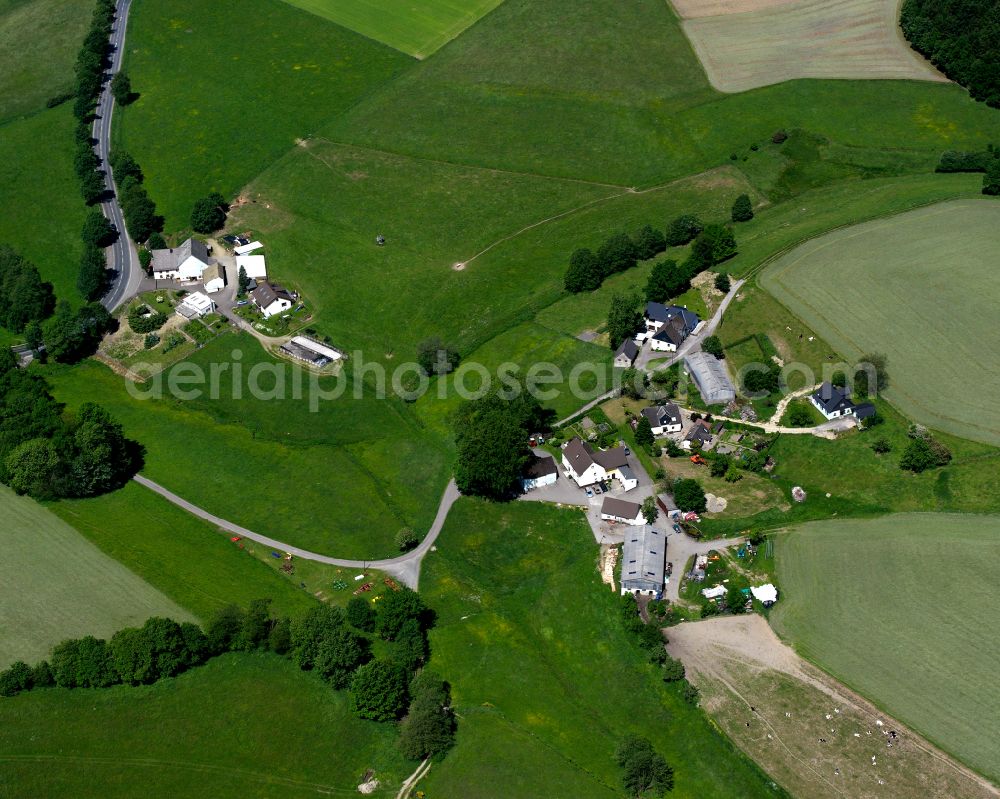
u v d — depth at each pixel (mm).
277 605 156750
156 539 169875
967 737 130500
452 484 177500
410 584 160875
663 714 138625
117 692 146375
